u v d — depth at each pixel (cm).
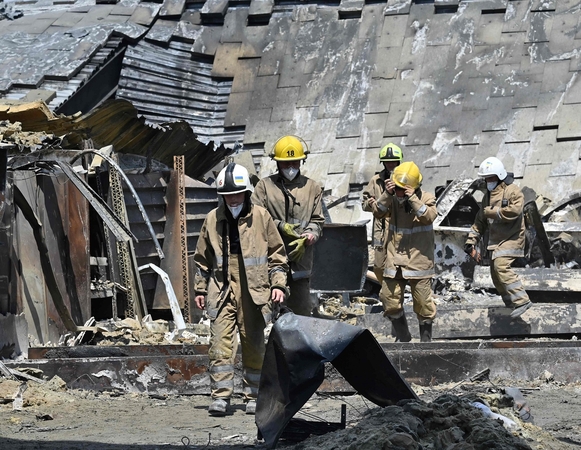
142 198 1747
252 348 938
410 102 2522
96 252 1600
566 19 2562
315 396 1029
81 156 1500
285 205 1036
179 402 1014
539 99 2438
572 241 1819
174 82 2705
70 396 1017
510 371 1112
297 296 1043
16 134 1446
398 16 2683
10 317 1192
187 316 1750
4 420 891
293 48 2723
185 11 2853
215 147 2516
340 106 2573
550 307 1430
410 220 1288
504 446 623
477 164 2378
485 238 1784
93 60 2581
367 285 1852
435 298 1702
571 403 984
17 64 2500
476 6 2641
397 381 736
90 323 1438
